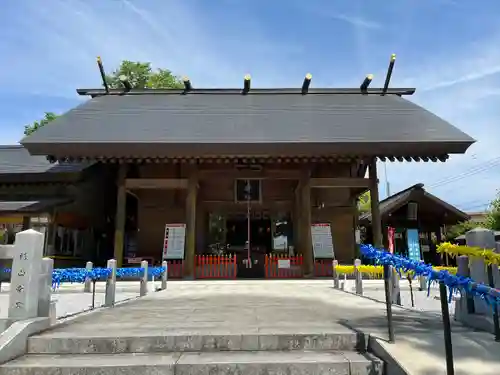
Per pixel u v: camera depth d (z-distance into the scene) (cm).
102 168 1900
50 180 1748
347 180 1648
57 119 1620
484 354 392
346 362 399
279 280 1479
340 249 1873
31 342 450
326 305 760
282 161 1569
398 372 370
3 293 989
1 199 1772
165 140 1441
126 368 395
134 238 2095
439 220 2014
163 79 2880
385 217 1969
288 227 1848
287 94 1970
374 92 1972
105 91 1930
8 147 2062
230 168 1766
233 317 601
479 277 520
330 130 1541
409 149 1441
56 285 1006
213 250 1803
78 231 1789
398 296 799
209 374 396
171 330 491
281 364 397
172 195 1884
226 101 1875
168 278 1573
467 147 1438
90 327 517
